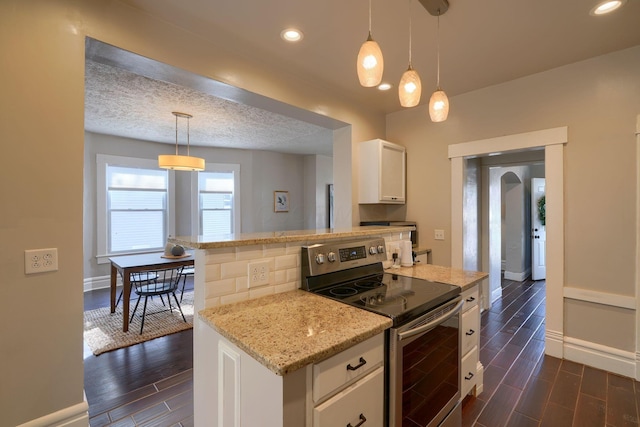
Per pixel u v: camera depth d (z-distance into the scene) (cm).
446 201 339
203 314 130
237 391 116
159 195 564
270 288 157
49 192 150
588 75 251
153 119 415
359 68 138
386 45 229
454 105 329
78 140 159
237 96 255
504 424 183
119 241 523
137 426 181
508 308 400
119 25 177
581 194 254
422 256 338
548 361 259
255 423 106
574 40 223
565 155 262
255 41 223
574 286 257
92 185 492
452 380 169
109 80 288
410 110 364
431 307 151
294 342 104
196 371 146
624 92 236
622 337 238
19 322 143
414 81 153
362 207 354
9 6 142
